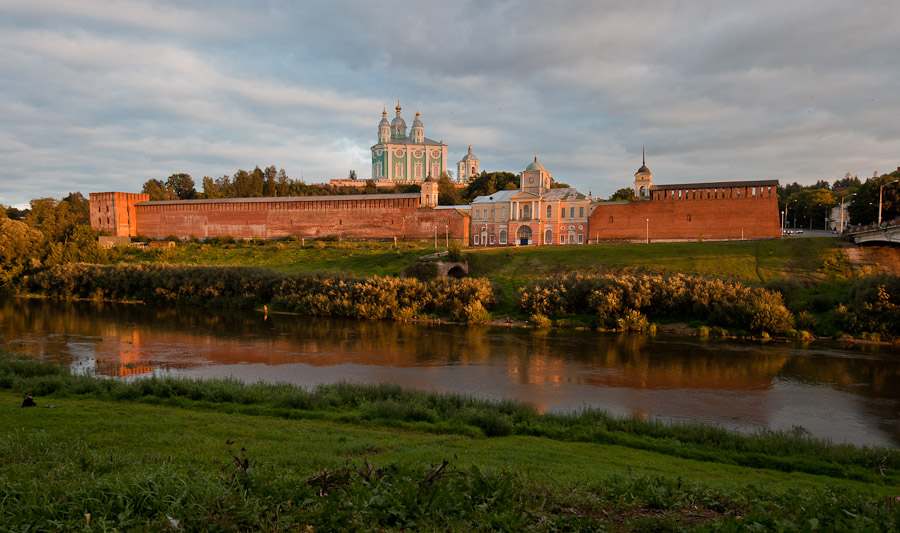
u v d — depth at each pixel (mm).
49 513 9039
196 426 19906
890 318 49719
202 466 13148
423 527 9180
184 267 80375
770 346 48312
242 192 162875
